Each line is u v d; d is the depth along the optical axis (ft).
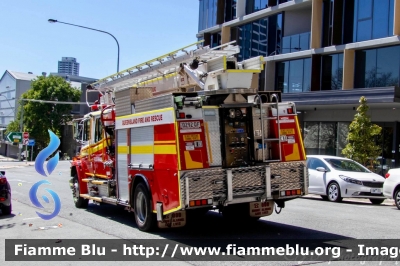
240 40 106.93
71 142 206.69
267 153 30.27
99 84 47.88
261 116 29.55
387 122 76.84
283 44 94.27
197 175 26.96
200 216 38.50
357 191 50.14
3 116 277.23
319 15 85.81
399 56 74.33
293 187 29.96
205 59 32.01
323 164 54.49
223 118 29.01
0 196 39.55
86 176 43.68
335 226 33.78
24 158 201.87
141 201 32.37
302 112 91.09
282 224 34.71
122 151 34.71
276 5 94.68
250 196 28.32
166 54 35.73
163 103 28.63
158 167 29.17
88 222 36.35
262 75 99.40
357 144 64.85
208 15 115.75
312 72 86.12
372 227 33.45
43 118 203.00
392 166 75.51
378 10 76.69
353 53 80.48
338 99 73.97
